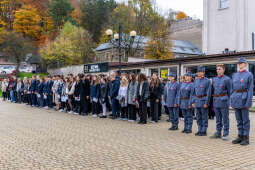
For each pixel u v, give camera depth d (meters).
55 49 43.28
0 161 5.30
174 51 47.47
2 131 8.60
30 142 7.02
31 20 63.19
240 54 15.96
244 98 6.78
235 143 6.91
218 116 7.68
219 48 30.34
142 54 45.00
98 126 9.68
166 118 12.25
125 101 11.08
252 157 5.58
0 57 60.75
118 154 5.81
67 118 11.80
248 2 28.08
